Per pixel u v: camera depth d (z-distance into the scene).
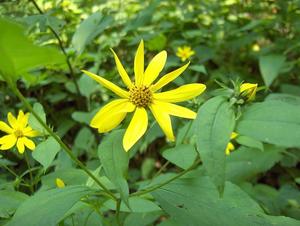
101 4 0.40
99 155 0.12
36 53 0.10
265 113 0.10
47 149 0.14
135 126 0.13
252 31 0.38
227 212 0.12
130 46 0.33
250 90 0.11
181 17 0.41
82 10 0.37
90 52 0.34
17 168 0.23
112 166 0.12
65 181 0.16
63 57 0.10
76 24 0.33
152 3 0.36
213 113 0.10
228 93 0.11
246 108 0.11
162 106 0.14
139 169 0.31
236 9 0.43
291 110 0.10
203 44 0.38
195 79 0.32
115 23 0.35
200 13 0.41
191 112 0.13
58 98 0.31
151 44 0.30
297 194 0.22
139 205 0.14
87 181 0.15
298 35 0.36
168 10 0.42
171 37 0.38
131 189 0.26
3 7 0.27
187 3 0.43
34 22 0.23
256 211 0.12
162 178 0.17
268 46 0.35
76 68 0.32
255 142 0.18
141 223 0.17
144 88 0.14
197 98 0.16
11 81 0.10
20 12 0.27
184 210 0.12
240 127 0.10
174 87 0.28
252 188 0.21
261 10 0.41
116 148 0.12
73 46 0.25
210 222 0.12
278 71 0.31
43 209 0.11
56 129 0.30
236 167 0.21
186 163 0.15
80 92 0.30
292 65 0.33
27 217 0.11
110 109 0.13
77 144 0.25
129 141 0.12
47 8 0.31
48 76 0.30
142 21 0.33
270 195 0.22
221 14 0.41
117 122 0.13
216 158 0.10
